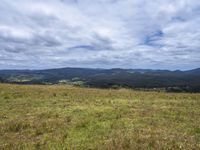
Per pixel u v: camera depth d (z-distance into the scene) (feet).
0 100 85.87
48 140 41.91
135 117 58.54
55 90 116.57
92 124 52.08
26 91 107.96
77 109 68.85
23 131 47.60
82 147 37.99
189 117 58.80
